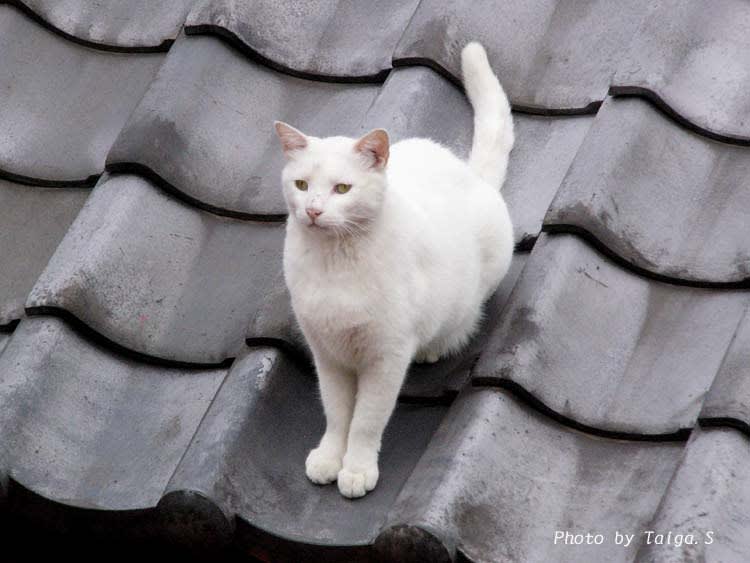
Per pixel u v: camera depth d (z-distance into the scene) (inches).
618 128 216.4
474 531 170.6
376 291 191.5
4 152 251.1
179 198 227.3
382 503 186.2
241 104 241.6
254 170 234.8
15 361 202.4
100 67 262.8
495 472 177.6
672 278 204.7
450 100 235.1
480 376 188.7
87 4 271.6
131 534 188.5
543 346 191.5
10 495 191.0
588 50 239.6
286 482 188.4
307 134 239.1
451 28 238.4
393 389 194.2
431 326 201.0
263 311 204.5
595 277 201.9
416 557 167.2
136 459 196.1
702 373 190.4
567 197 207.3
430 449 182.4
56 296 207.9
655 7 233.1
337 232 190.5
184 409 201.9
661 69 223.9
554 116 233.8
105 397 205.3
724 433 174.1
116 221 218.7
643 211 209.9
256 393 193.3
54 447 196.1
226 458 183.2
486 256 211.8
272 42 249.3
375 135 192.9
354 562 174.7
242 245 224.1
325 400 198.1
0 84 259.6
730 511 165.8
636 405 190.1
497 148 225.9
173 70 240.7
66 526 191.2
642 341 198.7
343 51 249.1
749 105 223.3
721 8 236.1
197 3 251.6
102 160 245.3
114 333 209.9
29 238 238.4
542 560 171.6
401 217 197.2
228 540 179.3
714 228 210.2
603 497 179.6
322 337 194.4
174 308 216.1
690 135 221.0
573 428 188.5
